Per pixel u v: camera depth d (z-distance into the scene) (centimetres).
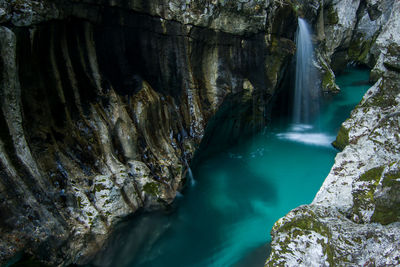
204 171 786
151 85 664
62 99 501
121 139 570
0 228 381
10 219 390
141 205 550
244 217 651
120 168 543
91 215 468
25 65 434
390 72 763
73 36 517
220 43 732
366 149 612
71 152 498
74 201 464
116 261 520
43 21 439
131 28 610
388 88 765
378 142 602
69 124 509
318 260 433
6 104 399
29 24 415
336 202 536
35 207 416
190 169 705
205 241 588
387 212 461
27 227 400
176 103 708
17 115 413
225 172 793
